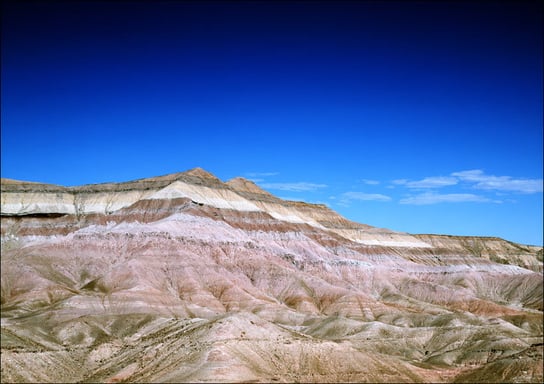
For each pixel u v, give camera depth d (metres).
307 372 107.88
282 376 103.62
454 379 120.19
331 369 110.50
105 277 187.75
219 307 186.75
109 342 131.62
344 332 163.50
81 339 133.38
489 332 165.75
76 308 156.25
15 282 181.50
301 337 121.69
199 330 117.06
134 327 142.38
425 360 143.25
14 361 107.50
